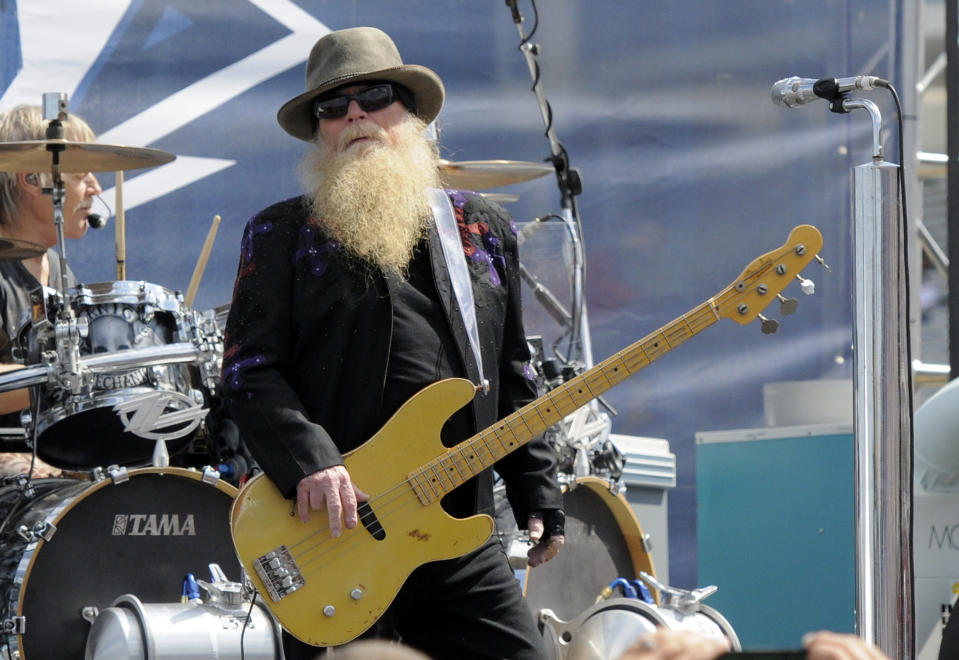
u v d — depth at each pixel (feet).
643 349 34.32
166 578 44.70
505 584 33.37
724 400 69.26
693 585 67.97
